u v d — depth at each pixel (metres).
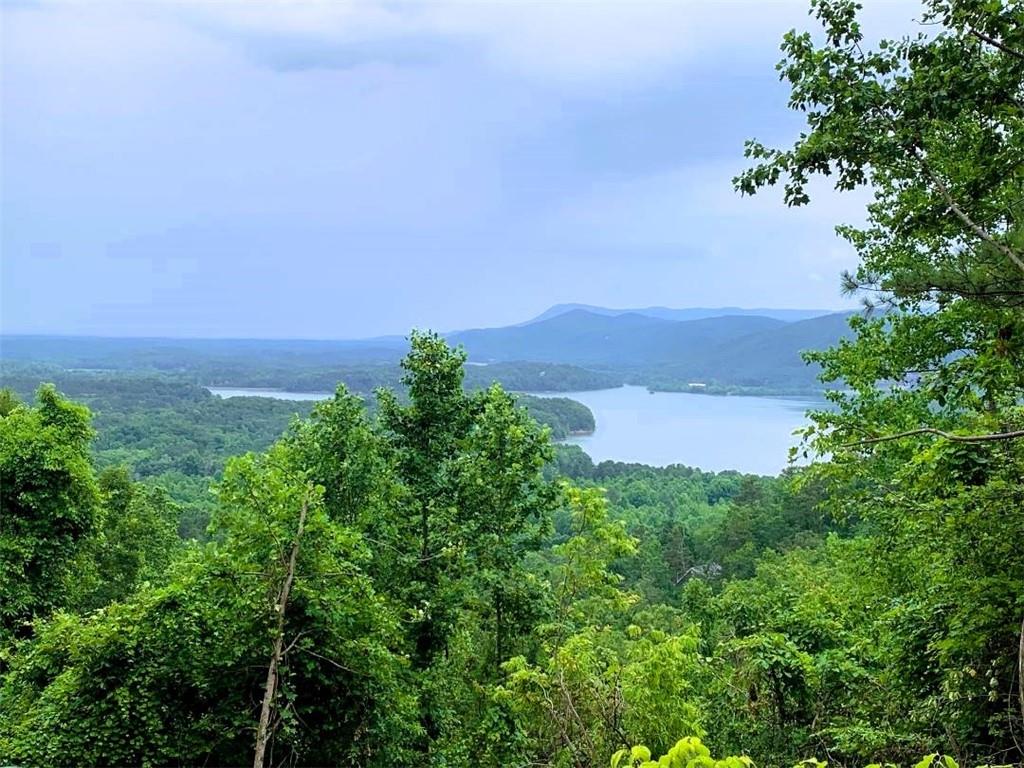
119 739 9.65
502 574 14.30
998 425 7.93
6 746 9.48
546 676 10.11
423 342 15.21
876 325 12.81
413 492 14.79
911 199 8.74
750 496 72.69
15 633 17.19
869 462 12.02
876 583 11.73
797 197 7.50
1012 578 7.15
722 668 11.94
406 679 12.72
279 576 9.70
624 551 15.27
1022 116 6.81
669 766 2.71
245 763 10.23
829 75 7.21
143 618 10.10
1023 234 6.33
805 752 9.87
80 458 18.97
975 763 7.35
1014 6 6.56
